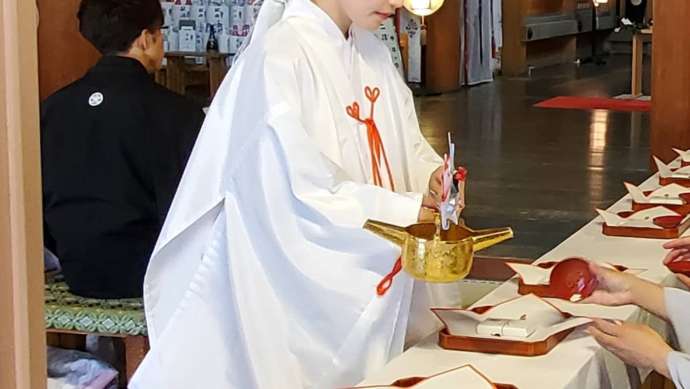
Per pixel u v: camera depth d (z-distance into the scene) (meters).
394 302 1.88
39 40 3.81
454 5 11.56
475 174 6.39
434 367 1.65
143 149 2.85
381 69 2.17
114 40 2.90
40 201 0.82
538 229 4.84
